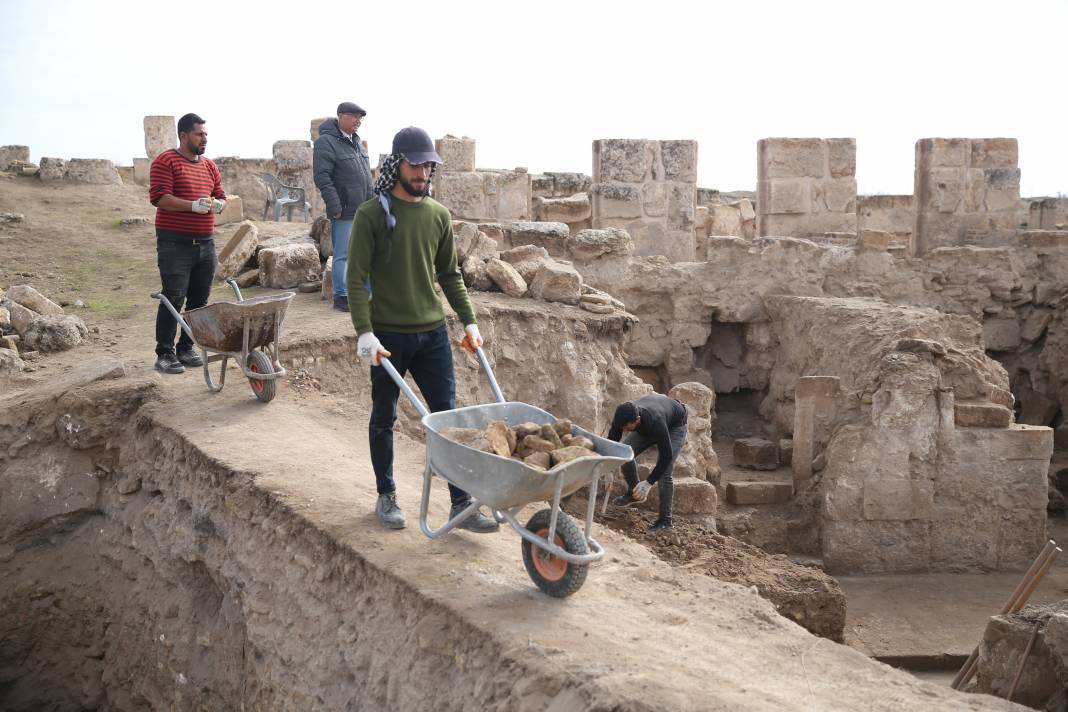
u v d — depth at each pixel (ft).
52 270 42.11
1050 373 50.60
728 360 50.90
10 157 65.67
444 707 13.53
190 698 20.74
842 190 51.21
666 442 28.04
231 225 50.06
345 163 33.30
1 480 24.86
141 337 32.76
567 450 14.28
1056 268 50.62
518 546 17.38
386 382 16.84
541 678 12.25
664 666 12.67
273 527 18.52
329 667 16.05
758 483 38.96
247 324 24.38
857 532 37.32
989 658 19.11
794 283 49.37
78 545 25.09
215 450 21.57
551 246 46.09
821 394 38.78
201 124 26.35
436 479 21.12
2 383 27.96
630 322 38.11
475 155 49.39
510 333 35.63
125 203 56.08
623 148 49.24
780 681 12.77
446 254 17.29
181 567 21.81
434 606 14.49
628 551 17.99
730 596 16.08
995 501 37.50
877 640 31.09
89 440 25.13
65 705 24.39
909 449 37.19
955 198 51.65
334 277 34.37
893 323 40.19
